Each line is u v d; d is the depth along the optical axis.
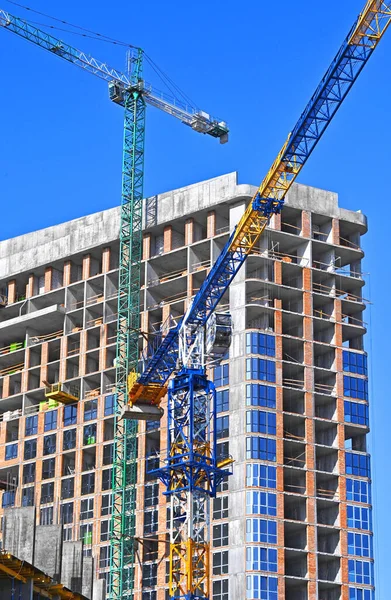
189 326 188.62
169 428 185.75
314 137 164.62
